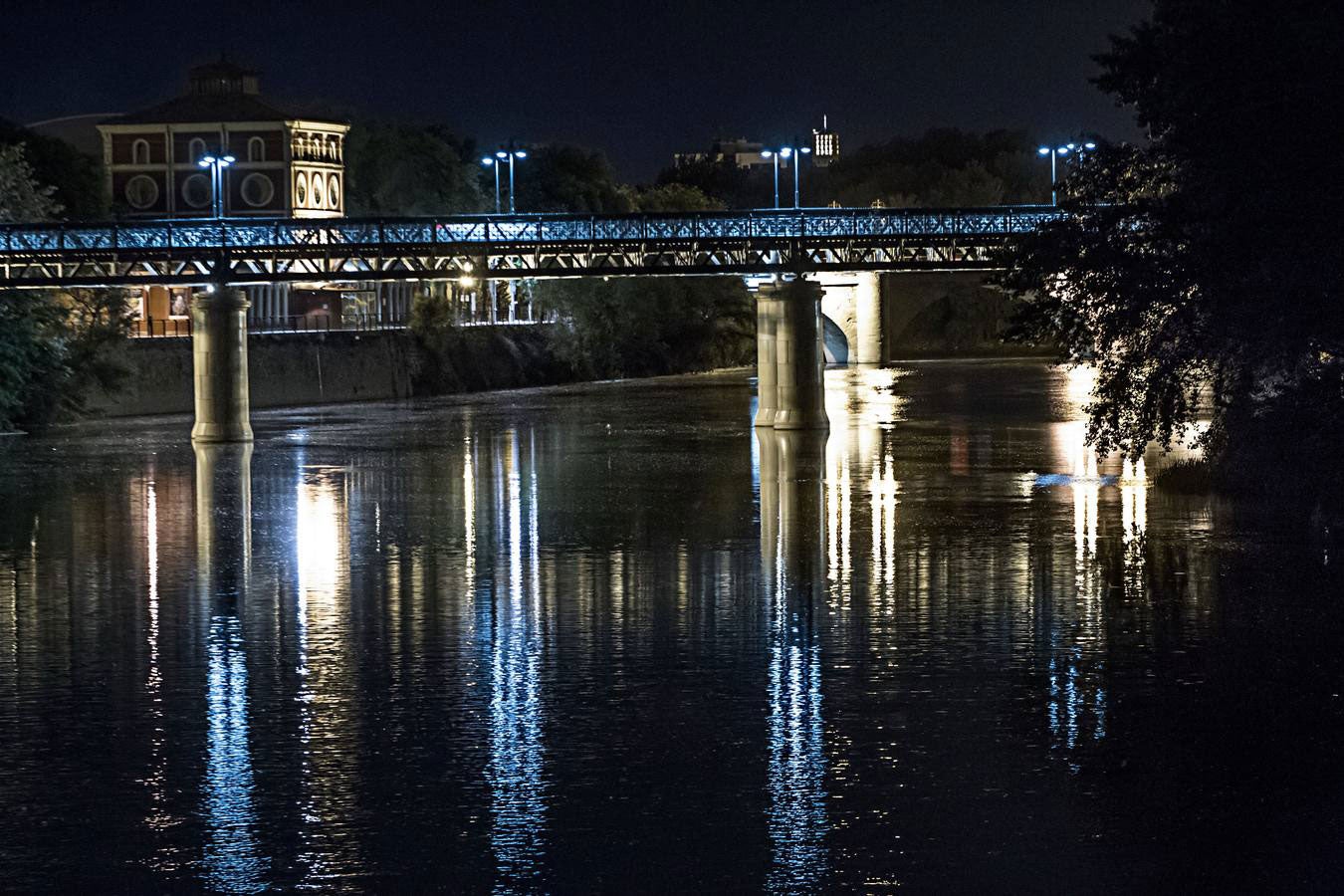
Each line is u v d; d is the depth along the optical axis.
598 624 47.78
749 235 106.50
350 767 35.28
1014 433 103.56
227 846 31.27
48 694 40.84
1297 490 64.38
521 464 90.00
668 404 137.50
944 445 96.44
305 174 175.62
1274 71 53.06
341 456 95.69
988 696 39.91
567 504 73.12
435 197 193.38
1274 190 54.09
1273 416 63.50
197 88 183.00
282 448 100.81
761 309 107.81
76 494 78.19
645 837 31.52
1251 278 56.47
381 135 194.12
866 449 94.88
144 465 91.25
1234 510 66.69
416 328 159.38
